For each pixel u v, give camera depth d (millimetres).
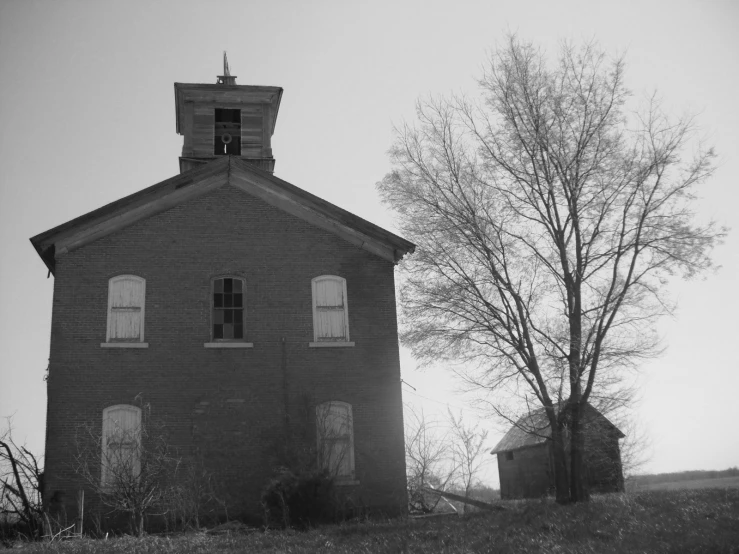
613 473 32719
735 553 12188
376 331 23297
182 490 20344
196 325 22406
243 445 21578
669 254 21625
